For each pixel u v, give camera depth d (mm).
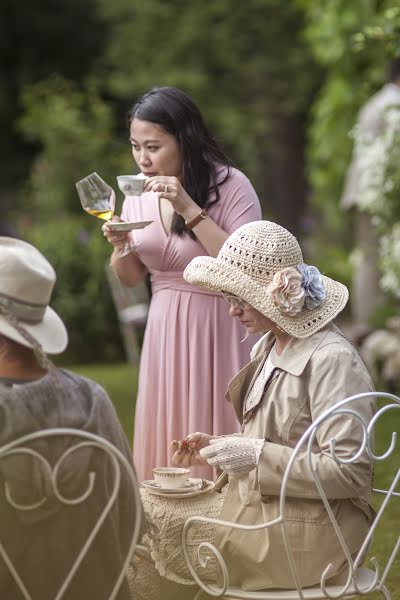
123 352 24469
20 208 32281
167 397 7984
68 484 5371
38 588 5418
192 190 7859
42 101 31672
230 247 6387
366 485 5953
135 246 8008
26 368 5441
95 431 5473
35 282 5414
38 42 43719
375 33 14438
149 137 7797
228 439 6145
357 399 5699
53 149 28609
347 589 5785
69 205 28344
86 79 41781
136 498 5344
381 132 16516
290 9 37188
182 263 7918
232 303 6426
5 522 5312
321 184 25219
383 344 17078
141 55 38719
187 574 6367
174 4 38594
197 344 7914
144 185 7645
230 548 6199
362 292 18562
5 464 5238
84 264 24266
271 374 6352
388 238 15547
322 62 22031
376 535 9633
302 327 6211
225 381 7922
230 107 37406
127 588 5691
